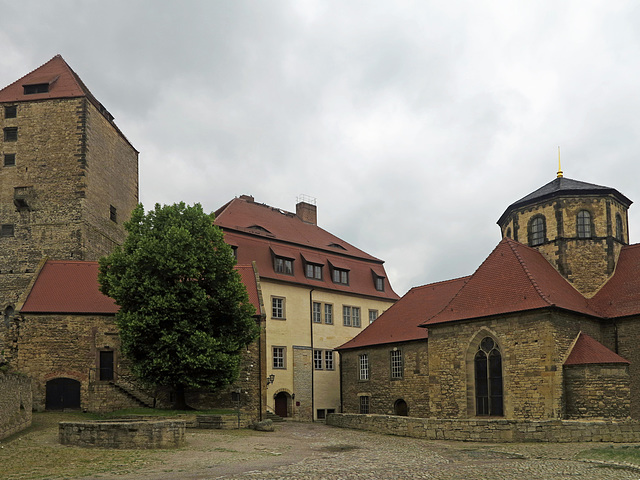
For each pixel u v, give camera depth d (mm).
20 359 36062
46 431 27328
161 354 32500
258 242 48781
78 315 36938
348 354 43781
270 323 46594
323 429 33188
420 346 38406
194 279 34281
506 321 30656
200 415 31766
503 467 18969
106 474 17938
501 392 30562
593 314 31656
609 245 35062
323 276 52375
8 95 50062
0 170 48375
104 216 51344
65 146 48156
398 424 29750
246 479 16703
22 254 47094
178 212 36156
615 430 24375
